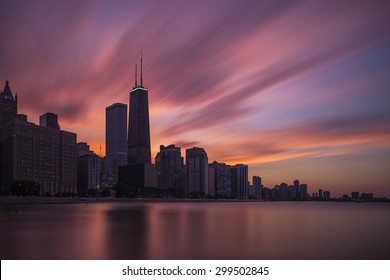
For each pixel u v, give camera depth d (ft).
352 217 527.40
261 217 494.59
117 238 236.43
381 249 205.26
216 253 187.93
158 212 594.65
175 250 193.98
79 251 185.88
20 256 171.22
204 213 590.96
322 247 210.38
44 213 508.53
